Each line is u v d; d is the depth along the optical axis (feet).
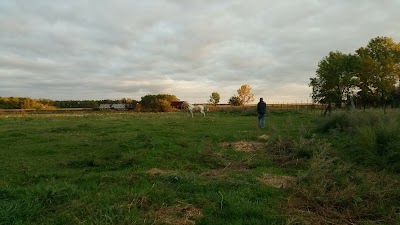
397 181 20.15
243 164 27.68
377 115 45.01
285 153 30.81
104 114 150.10
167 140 40.73
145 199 17.34
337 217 15.31
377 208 15.85
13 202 15.69
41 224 14.33
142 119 98.99
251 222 14.66
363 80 133.49
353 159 27.17
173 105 234.38
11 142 42.19
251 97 249.96
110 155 31.81
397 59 128.88
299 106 153.38
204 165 27.91
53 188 18.06
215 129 58.65
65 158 32.12
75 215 15.26
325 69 114.21
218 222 14.65
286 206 16.57
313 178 19.69
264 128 60.34
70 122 85.51
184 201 17.60
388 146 26.13
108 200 17.25
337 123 46.32
